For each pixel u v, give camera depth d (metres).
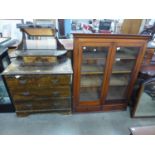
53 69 1.74
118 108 2.34
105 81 2.02
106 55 1.82
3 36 2.68
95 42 1.65
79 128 2.03
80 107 2.23
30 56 1.74
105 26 3.03
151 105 2.14
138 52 1.81
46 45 1.85
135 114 2.19
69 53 2.03
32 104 2.03
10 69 1.71
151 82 1.91
